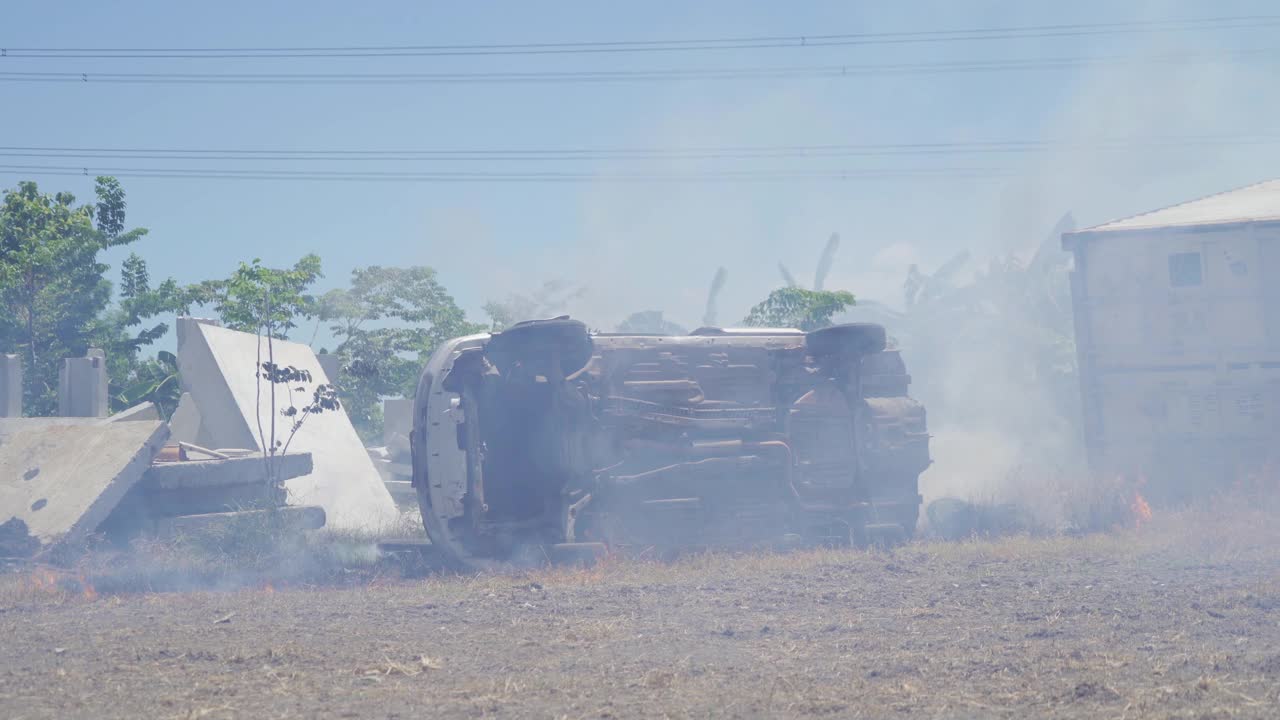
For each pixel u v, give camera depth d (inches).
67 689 421.4
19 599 746.8
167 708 386.9
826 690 402.6
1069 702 372.5
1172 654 453.1
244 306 2822.3
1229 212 1226.0
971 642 498.3
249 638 542.6
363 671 452.1
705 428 968.9
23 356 2682.1
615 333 1003.3
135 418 1330.0
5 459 1054.4
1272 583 646.5
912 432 1061.1
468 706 386.0
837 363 1030.4
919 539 1035.9
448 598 700.7
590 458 929.5
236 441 1360.7
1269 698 368.8
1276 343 1133.1
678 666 455.5
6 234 2765.7
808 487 1010.7
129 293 3132.4
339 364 1982.0
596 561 876.6
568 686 418.0
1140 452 1157.7
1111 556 821.2
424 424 957.8
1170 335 1161.4
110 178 3102.9
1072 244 1198.9
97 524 979.9
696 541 959.0
